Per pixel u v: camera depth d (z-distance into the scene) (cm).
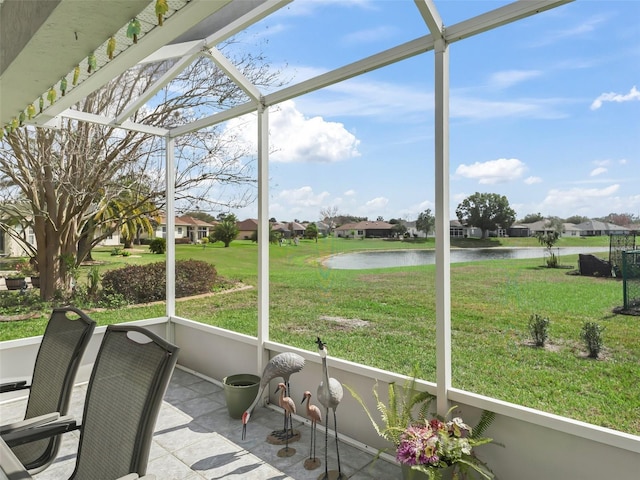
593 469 187
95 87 226
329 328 354
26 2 139
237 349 381
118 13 121
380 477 240
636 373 190
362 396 278
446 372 226
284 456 264
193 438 288
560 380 215
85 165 454
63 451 274
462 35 216
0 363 356
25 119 232
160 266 502
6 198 406
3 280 400
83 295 445
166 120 524
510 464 211
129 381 143
